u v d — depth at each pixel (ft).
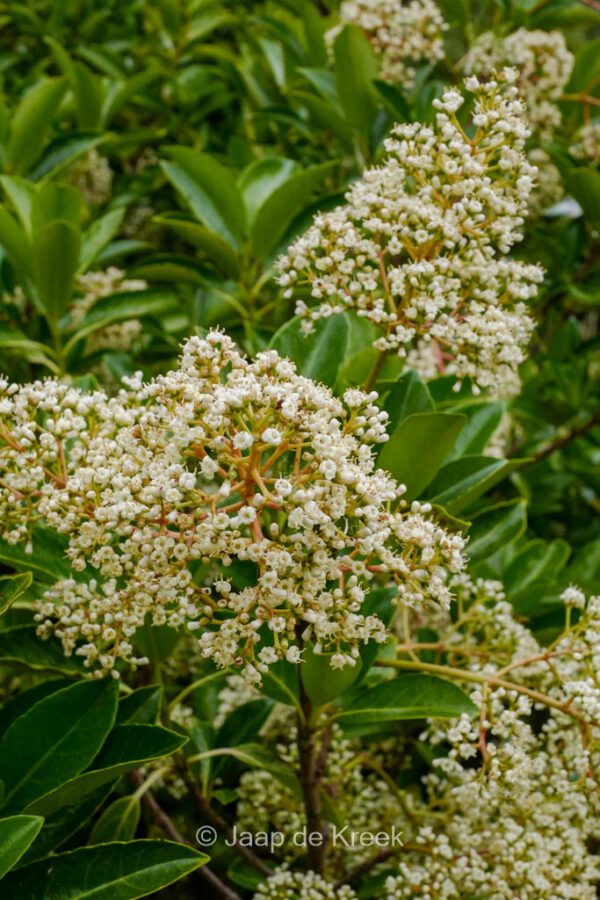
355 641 6.84
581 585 13.66
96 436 7.55
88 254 15.39
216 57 21.27
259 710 11.23
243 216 14.40
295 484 6.61
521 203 8.57
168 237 20.89
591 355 19.84
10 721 8.73
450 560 7.01
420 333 8.61
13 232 13.37
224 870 12.68
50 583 8.96
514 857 9.89
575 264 18.10
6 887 7.00
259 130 20.43
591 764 9.56
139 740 7.79
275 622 6.59
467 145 8.45
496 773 8.41
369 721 8.73
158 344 16.51
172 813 12.80
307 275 8.87
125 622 7.24
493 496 17.70
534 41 16.07
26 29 22.49
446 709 8.67
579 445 19.98
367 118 15.65
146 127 22.89
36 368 14.85
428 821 11.74
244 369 6.91
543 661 9.28
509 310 9.39
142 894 6.84
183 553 6.49
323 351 9.24
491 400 11.47
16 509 7.39
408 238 8.71
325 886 9.95
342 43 14.69
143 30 25.20
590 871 10.01
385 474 8.39
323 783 11.20
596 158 17.40
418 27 15.96
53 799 7.33
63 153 16.67
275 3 20.27
